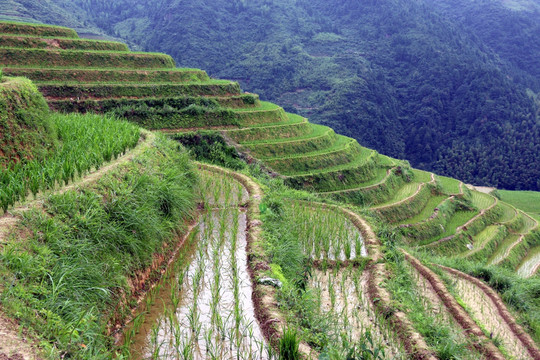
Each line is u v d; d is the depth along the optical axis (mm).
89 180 8922
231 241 11031
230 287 8602
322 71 169875
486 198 59969
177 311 7602
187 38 197000
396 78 172500
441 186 56719
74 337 5332
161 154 14055
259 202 14484
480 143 130875
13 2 132500
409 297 10656
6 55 36375
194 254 10266
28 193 7766
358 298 10031
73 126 13328
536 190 113812
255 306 7840
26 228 6566
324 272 11320
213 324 7242
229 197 15461
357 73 160375
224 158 30641
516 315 14844
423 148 142250
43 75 35938
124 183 9594
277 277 9000
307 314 7812
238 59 191750
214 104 41625
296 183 38875
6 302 5098
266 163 38875
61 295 5922
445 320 11172
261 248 10438
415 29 190625
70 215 7355
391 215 42438
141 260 8398
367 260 12188
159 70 43406
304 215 14945
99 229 7465
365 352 6828
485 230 49062
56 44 40562
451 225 46688
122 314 7020
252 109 45531
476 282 17641
